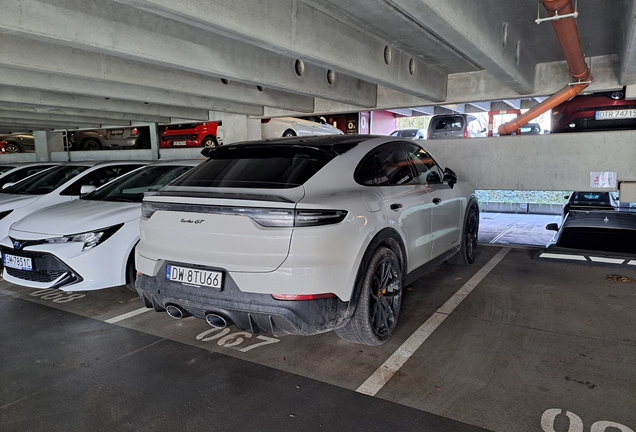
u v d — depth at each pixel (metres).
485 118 15.24
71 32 3.75
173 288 2.86
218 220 2.70
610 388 2.59
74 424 2.37
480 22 4.05
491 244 6.87
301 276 2.55
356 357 3.10
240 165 3.19
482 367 2.89
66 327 3.74
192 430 2.31
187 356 3.16
